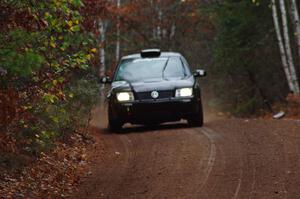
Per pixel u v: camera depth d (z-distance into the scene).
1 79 13.91
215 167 17.89
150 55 29.22
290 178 15.97
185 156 19.75
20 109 14.86
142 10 66.31
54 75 15.88
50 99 15.61
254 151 19.94
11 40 13.97
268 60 49.81
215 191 15.22
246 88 52.03
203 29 68.75
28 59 13.45
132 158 20.31
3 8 14.30
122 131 28.22
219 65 50.88
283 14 45.44
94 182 17.22
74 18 15.97
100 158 20.91
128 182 16.89
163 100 26.25
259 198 14.27
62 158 20.00
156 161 19.36
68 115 21.80
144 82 26.91
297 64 50.09
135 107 26.25
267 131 24.14
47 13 15.34
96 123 34.81
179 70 28.19
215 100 55.19
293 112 41.50
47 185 16.78
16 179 16.62
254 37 49.03
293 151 19.45
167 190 15.66
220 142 22.02
